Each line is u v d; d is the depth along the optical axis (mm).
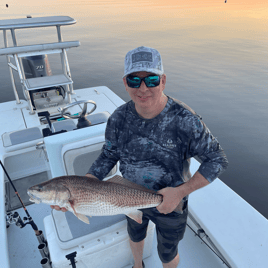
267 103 9102
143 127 1239
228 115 8258
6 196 2928
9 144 2867
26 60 4621
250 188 5309
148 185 1368
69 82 3973
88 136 1848
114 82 10398
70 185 1149
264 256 1787
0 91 9117
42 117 4121
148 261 2201
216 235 1953
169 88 10438
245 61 14203
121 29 23062
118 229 1825
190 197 2330
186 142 1218
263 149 6586
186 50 16516
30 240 2670
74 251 1681
